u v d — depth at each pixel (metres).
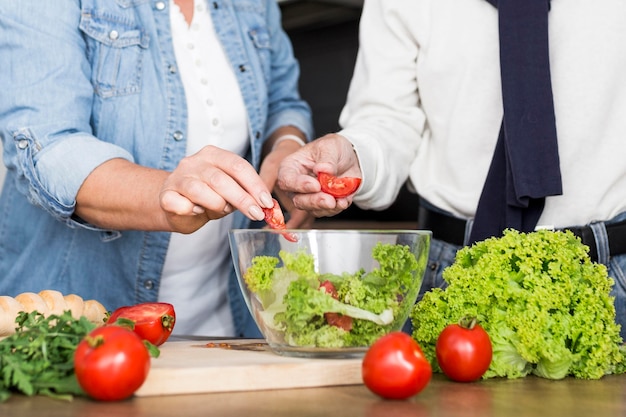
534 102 1.55
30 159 1.57
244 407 1.03
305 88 3.09
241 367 1.12
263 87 2.01
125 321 1.21
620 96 1.57
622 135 1.56
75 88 1.67
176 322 1.96
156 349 1.15
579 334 1.24
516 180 1.55
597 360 1.23
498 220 1.60
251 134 1.98
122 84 1.80
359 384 1.18
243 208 1.26
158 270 1.89
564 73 1.57
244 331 2.09
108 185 1.49
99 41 1.77
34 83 1.62
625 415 1.01
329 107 3.03
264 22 2.07
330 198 1.49
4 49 1.63
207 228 1.92
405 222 2.88
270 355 1.25
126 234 1.87
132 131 1.82
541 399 1.10
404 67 1.73
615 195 1.58
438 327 1.28
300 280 1.18
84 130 1.68
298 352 1.21
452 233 1.69
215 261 1.99
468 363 1.19
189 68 1.88
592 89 1.56
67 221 1.63
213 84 1.91
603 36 1.55
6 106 1.61
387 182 1.66
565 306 1.26
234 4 2.00
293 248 1.18
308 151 1.58
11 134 1.59
